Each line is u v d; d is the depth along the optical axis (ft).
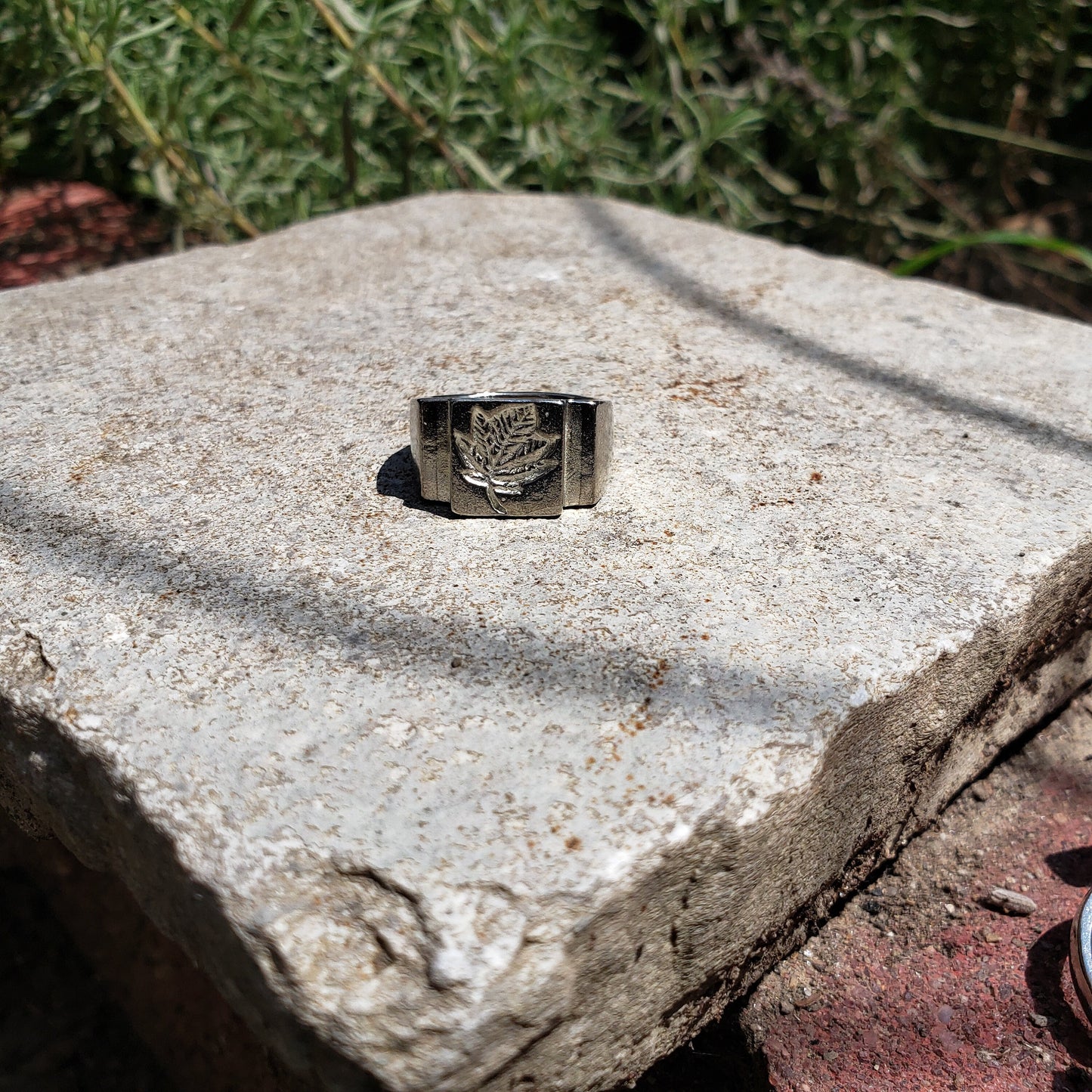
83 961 0.63
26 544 0.51
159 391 0.61
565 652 0.47
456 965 0.39
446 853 0.41
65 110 0.91
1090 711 0.62
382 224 0.78
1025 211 1.24
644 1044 0.46
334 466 0.56
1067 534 0.53
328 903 0.40
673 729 0.44
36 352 0.64
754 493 0.54
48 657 0.47
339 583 0.50
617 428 0.58
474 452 0.52
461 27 0.91
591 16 1.12
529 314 0.67
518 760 0.43
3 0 0.81
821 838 0.48
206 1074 0.57
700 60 1.03
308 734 0.44
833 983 0.53
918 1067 0.50
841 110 1.00
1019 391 0.62
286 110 0.92
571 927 0.40
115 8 0.77
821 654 0.47
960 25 1.03
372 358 0.63
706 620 0.48
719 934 0.45
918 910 0.55
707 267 0.73
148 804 0.42
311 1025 0.39
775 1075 0.51
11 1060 0.60
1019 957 0.53
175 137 0.85
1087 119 1.25
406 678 0.46
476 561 0.51
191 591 0.49
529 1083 0.42
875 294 0.71
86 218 0.96
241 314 0.67
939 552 0.52
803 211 1.17
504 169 0.97
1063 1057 0.50
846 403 0.61
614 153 1.05
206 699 0.45
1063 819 0.58
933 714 0.50
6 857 0.66
